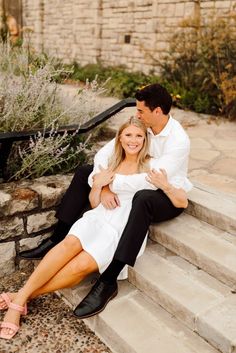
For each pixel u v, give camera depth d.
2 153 3.25
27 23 13.62
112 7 10.29
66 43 12.23
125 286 2.88
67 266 2.66
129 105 3.69
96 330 2.67
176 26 8.50
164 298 2.62
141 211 2.64
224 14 7.61
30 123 3.86
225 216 2.93
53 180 3.44
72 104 4.31
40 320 2.78
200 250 2.77
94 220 2.79
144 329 2.51
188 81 7.63
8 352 2.49
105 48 10.85
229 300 2.53
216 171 4.00
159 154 2.96
